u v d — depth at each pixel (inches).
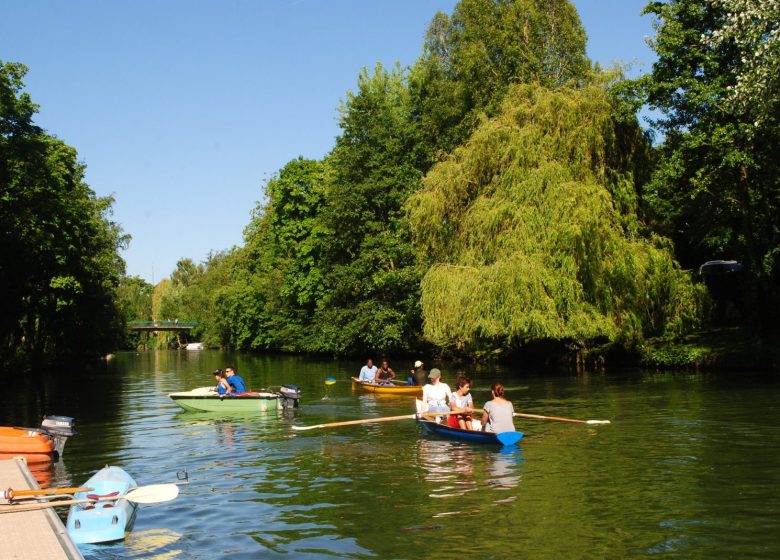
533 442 522.6
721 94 906.7
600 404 706.8
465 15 1567.4
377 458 485.7
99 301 2170.3
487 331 929.5
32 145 1349.7
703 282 1016.2
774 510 326.3
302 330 2121.1
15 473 421.7
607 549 281.4
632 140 1093.8
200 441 585.9
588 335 944.3
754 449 461.4
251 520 339.9
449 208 1098.7
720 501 343.3
